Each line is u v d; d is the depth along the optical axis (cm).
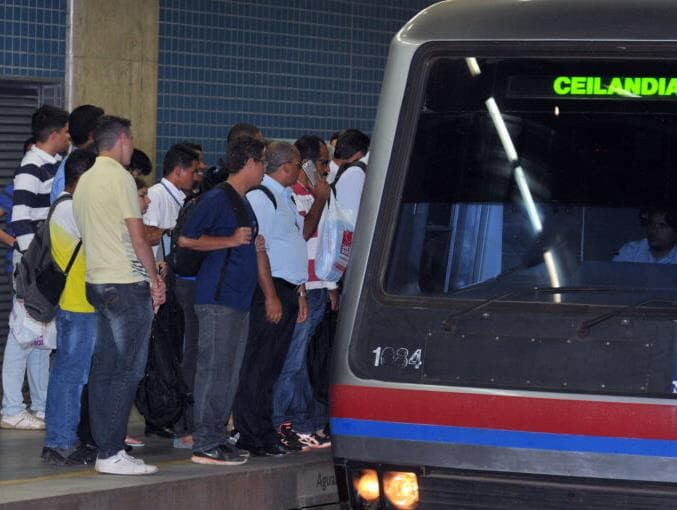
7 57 1318
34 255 974
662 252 694
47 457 985
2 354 1322
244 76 1507
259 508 984
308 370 1075
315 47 1575
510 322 694
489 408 689
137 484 906
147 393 1009
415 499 706
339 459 721
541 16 721
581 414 675
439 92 729
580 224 706
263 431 1039
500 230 715
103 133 913
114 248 907
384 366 711
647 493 670
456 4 743
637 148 704
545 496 684
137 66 1408
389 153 732
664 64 702
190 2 1455
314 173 1097
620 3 717
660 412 667
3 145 1345
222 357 973
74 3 1354
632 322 679
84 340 980
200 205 953
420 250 723
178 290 1042
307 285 1071
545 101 716
